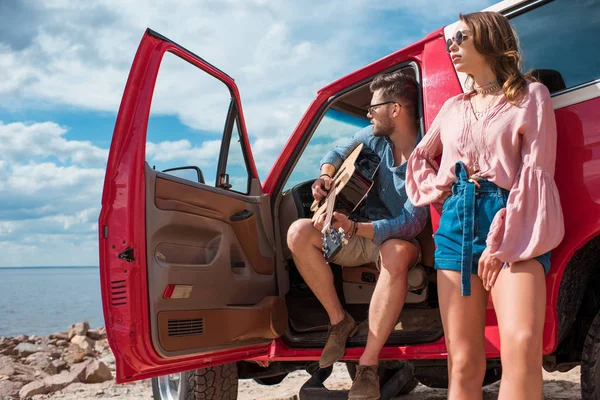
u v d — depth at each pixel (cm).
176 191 262
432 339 261
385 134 290
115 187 242
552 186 196
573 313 237
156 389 356
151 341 240
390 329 262
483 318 210
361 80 309
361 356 266
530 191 195
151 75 250
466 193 205
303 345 296
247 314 278
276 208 327
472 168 209
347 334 279
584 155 217
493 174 202
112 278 240
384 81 289
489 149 205
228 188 301
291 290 336
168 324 246
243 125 319
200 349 257
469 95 223
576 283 237
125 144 245
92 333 873
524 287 190
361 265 310
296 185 338
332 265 325
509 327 189
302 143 328
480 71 215
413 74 296
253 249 300
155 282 243
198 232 274
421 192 234
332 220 272
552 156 199
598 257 242
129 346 236
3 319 8044
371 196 300
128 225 239
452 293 207
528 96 203
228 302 279
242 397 460
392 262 264
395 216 289
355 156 288
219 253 279
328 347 277
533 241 190
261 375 326
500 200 202
